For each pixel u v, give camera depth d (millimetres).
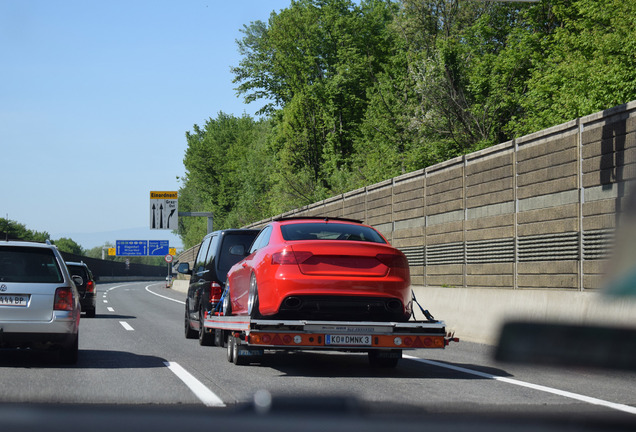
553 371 9891
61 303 9727
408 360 11609
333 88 61250
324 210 33344
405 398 7168
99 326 19141
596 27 34875
